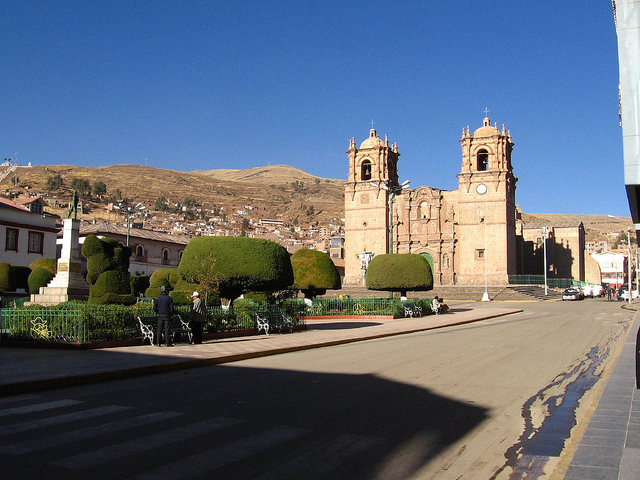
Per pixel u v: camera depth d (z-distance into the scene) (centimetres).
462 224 7950
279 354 1922
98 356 1669
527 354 1927
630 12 888
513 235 8162
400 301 4034
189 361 1589
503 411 1071
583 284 9362
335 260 11006
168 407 1055
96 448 779
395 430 912
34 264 4222
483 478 715
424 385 1313
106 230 6912
